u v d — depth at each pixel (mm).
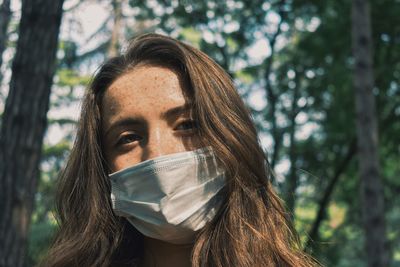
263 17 12227
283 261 1626
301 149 14031
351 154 13109
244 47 12750
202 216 1618
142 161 1609
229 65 12742
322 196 13953
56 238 1802
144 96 1620
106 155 1736
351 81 13188
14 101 4730
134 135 1636
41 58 4758
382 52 12930
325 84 13500
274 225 1667
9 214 4629
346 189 15352
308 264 1696
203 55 1724
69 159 1818
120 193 1630
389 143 13797
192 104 1633
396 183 15930
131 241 1751
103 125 1722
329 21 12961
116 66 1704
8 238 4594
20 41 4781
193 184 1604
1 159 4684
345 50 12945
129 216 1646
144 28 11117
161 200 1584
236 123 1669
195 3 10633
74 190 1788
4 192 4648
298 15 13188
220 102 1669
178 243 1652
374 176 9258
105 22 11117
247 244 1601
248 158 1664
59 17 4844
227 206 1625
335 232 16203
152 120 1611
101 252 1706
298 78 13859
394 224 19516
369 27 9469
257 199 1651
